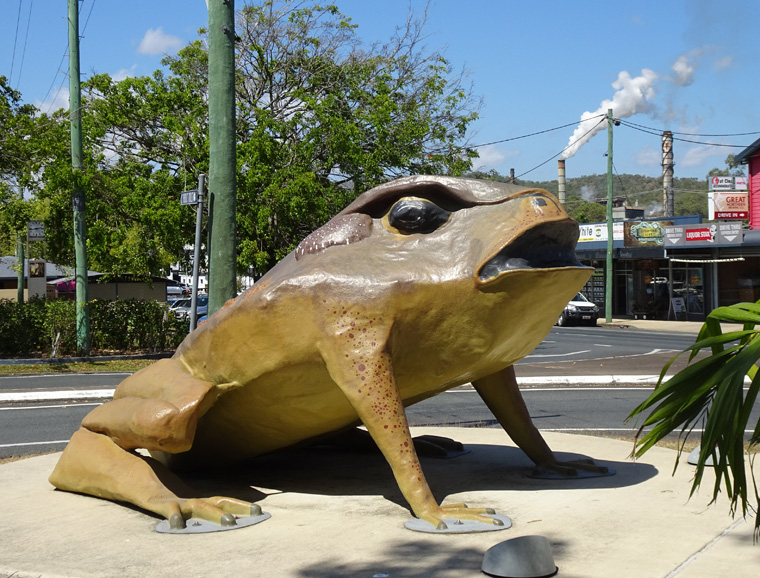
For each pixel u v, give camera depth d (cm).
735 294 3247
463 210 461
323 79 2212
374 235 475
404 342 445
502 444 691
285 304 451
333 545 398
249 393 481
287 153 1998
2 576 364
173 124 1939
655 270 3538
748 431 789
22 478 589
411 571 353
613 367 1566
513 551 339
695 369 298
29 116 1942
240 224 1852
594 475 548
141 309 1875
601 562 359
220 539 415
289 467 604
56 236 1903
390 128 2072
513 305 435
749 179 3250
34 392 1178
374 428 430
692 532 408
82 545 411
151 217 1823
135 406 495
